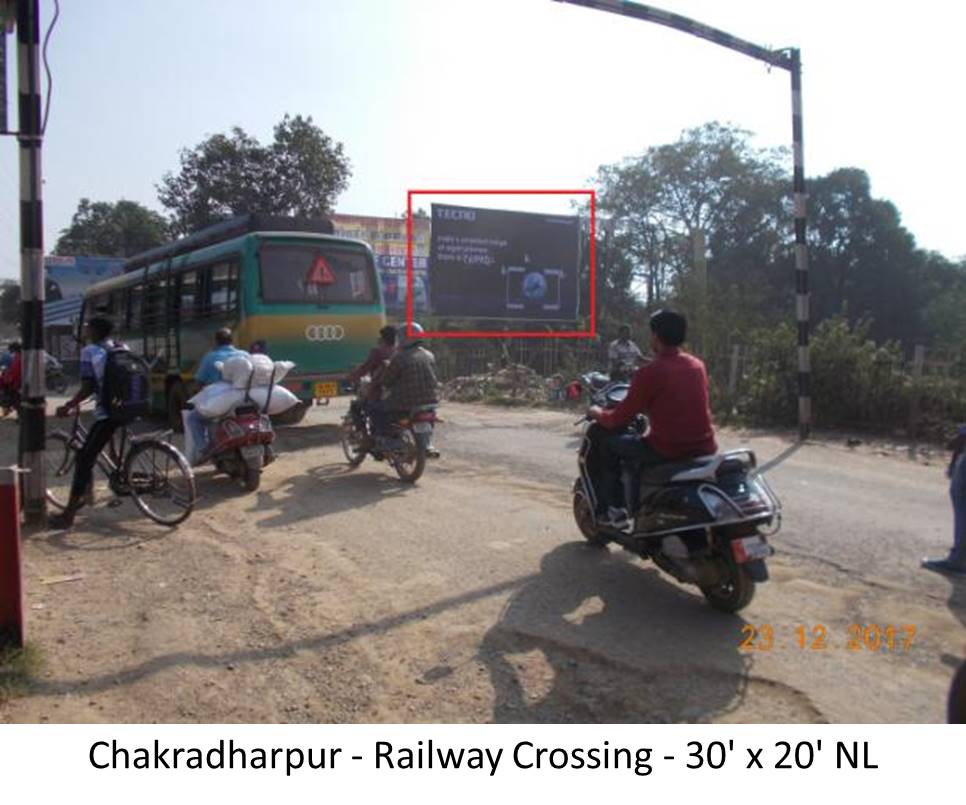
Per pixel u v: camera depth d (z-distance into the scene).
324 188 34.09
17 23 6.40
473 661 4.21
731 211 39.53
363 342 12.30
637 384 5.03
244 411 8.16
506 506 7.45
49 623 4.75
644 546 5.19
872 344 12.59
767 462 9.84
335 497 7.89
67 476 9.03
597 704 3.76
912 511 7.28
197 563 5.85
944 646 4.37
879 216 40.97
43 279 6.70
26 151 6.50
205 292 12.45
